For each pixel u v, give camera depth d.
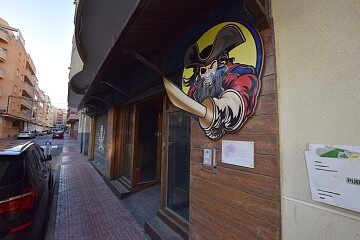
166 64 3.50
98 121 10.16
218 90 2.26
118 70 4.58
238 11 2.13
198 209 2.46
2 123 29.44
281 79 1.66
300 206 1.45
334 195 1.27
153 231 3.23
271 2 1.80
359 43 1.22
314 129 1.40
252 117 1.85
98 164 8.92
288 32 1.64
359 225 1.16
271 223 1.62
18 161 2.74
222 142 2.17
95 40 6.98
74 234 3.39
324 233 1.31
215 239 2.16
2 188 2.43
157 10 2.36
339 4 1.34
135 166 5.32
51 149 16.97
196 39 2.74
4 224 2.34
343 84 1.28
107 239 3.25
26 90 38.53
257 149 1.79
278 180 1.60
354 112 1.21
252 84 1.87
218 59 2.31
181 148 3.38
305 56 1.50
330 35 1.37
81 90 10.92
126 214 4.17
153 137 5.84
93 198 5.13
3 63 30.00
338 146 1.27
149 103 5.46
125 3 4.93
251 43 1.92
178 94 2.90
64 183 6.57
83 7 5.17
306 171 1.43
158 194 5.01
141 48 3.38
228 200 2.04
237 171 1.96
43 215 3.04
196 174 2.55
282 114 1.63
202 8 2.52
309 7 1.51
